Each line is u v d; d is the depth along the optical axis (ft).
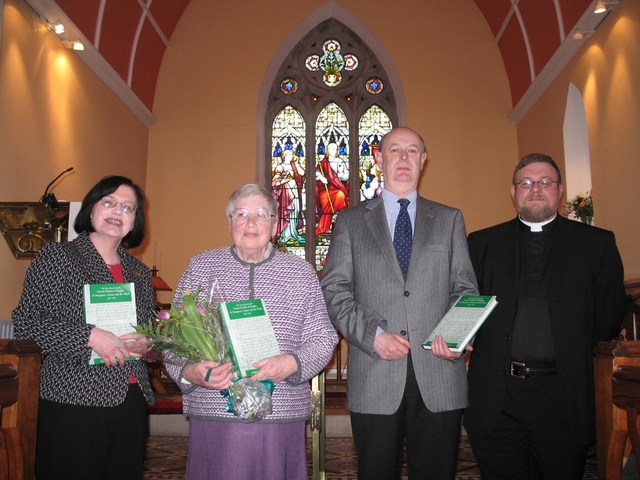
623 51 17.06
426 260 7.76
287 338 6.61
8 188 15.80
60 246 7.02
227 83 28.09
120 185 7.46
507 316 8.07
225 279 6.74
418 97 27.76
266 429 6.31
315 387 10.01
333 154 29.53
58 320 6.62
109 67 22.07
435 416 7.35
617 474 6.00
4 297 15.57
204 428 6.42
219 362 5.97
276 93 29.89
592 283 8.00
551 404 7.68
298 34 29.14
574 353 7.63
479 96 27.66
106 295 6.84
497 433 8.01
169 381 20.81
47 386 6.59
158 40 27.04
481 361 8.16
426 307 7.63
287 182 29.12
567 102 21.36
